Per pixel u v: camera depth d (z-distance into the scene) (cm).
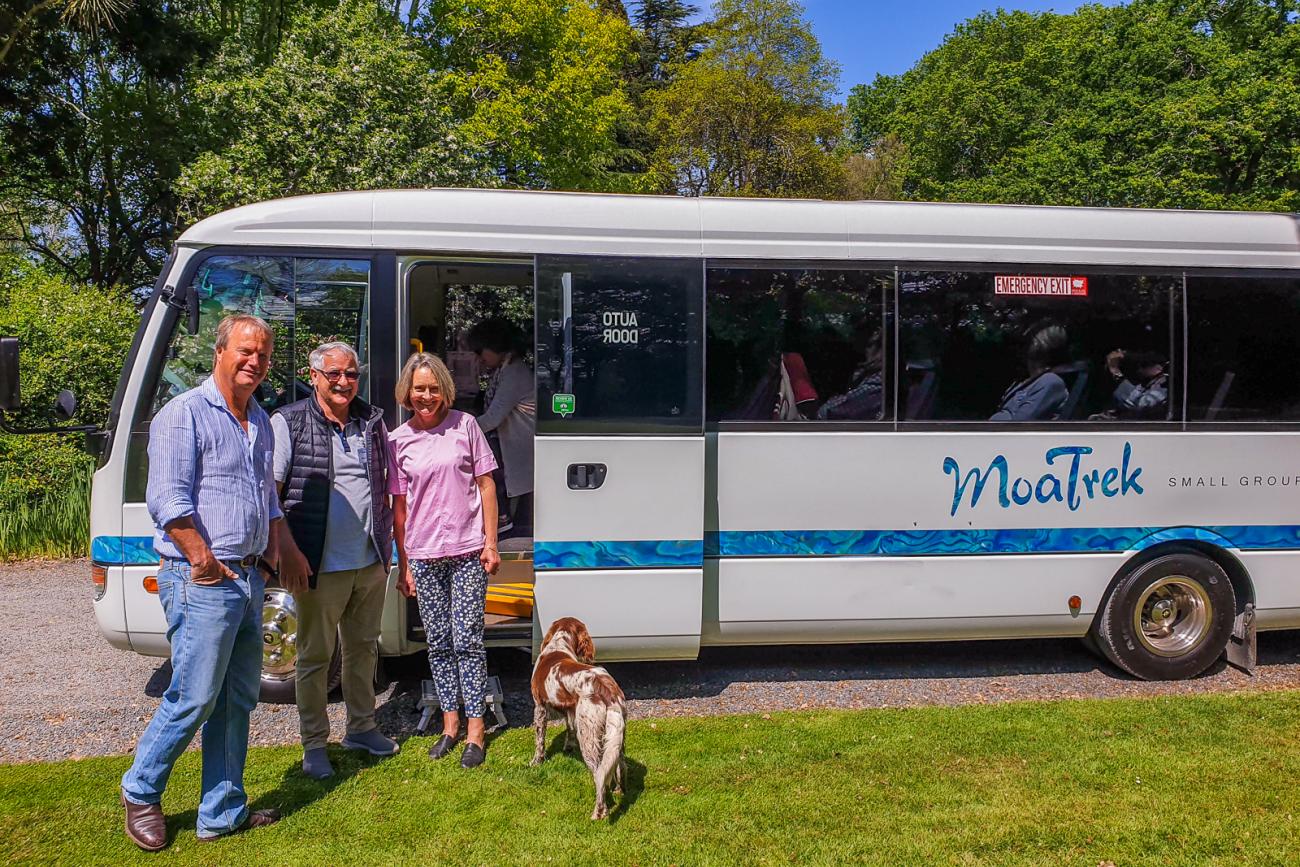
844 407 535
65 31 1645
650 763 439
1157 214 565
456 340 661
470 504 440
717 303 528
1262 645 645
